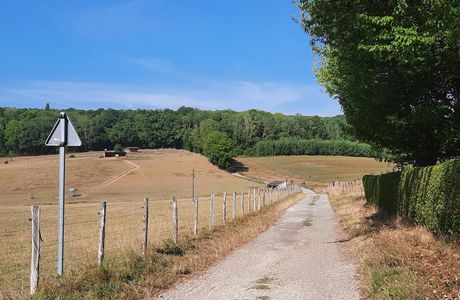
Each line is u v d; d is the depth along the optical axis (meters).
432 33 10.77
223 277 10.33
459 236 10.61
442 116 14.96
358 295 8.34
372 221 19.69
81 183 95.88
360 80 14.74
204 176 113.94
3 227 26.61
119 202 63.56
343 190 61.12
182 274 10.48
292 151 160.00
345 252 13.61
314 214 31.38
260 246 15.55
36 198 76.25
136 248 11.83
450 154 16.77
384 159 21.72
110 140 177.62
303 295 8.55
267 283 9.68
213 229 18.33
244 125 172.00
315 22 14.09
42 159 133.12
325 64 22.25
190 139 176.75
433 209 12.55
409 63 12.33
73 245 16.27
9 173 103.25
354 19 12.55
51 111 186.50
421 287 7.40
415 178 15.01
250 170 131.00
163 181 103.50
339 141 161.12
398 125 15.12
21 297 7.90
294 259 12.81
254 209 30.00
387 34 11.48
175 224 13.88
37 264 8.12
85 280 8.79
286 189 69.06
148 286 9.02
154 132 184.88
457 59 11.65
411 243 11.29
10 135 152.00
